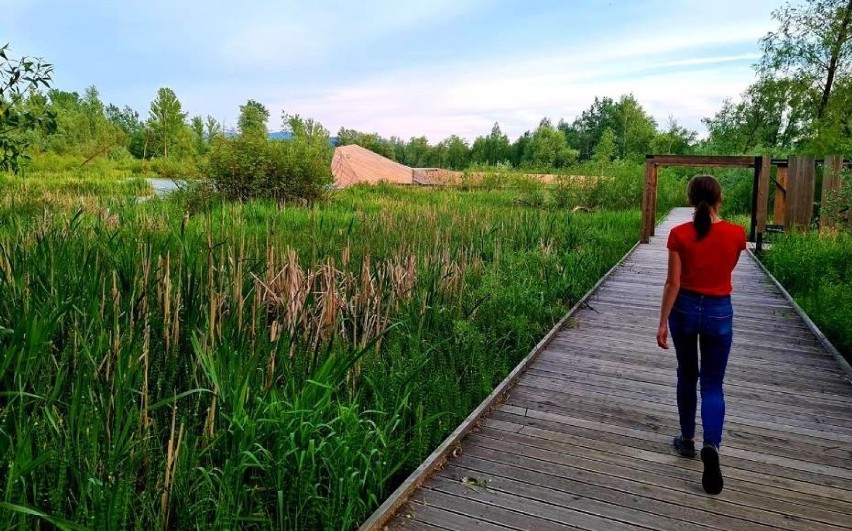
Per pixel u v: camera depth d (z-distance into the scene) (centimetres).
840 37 2239
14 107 733
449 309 591
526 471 340
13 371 321
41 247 462
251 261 545
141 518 247
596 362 536
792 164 1308
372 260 694
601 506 305
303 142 1812
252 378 361
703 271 318
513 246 990
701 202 321
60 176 2986
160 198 1623
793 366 525
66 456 264
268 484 295
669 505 305
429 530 283
